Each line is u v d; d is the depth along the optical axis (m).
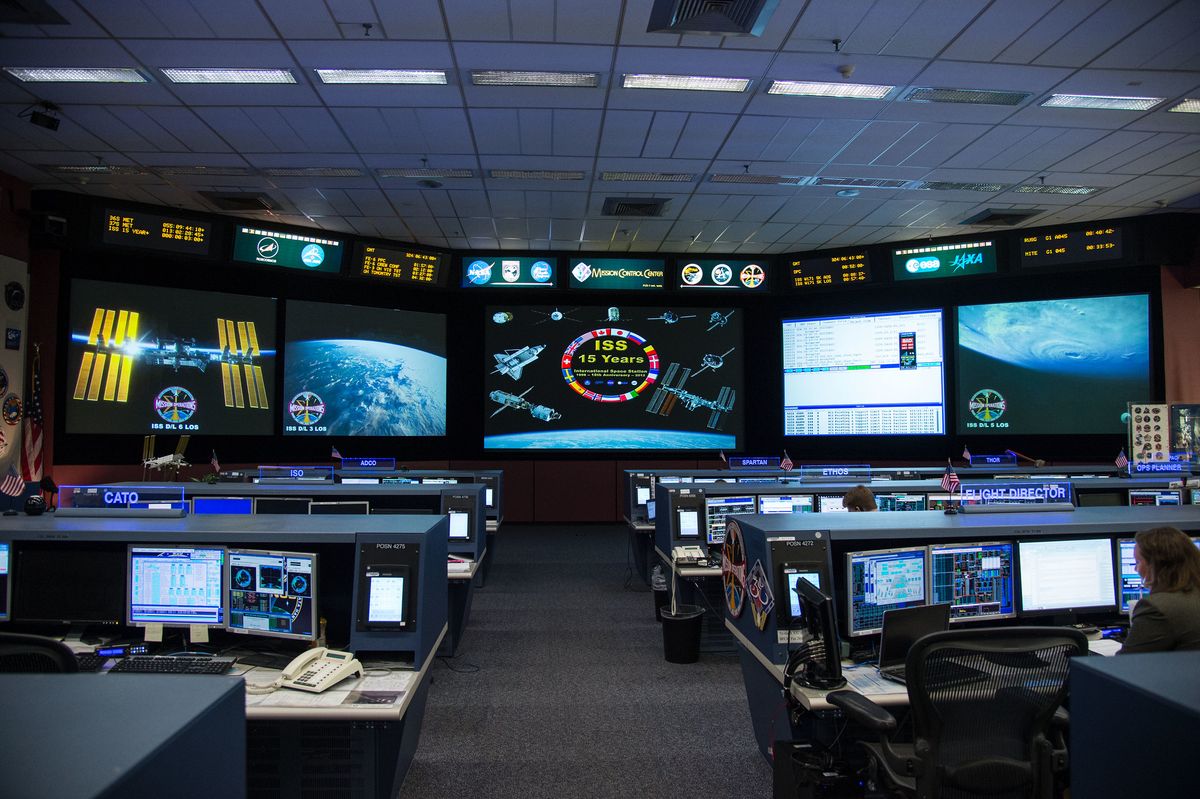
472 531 4.83
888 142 5.82
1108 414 8.35
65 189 6.89
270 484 4.94
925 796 1.88
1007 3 3.79
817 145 5.88
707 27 4.00
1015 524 2.88
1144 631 2.26
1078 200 7.40
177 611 2.69
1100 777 0.69
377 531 2.62
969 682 1.90
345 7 3.82
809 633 2.42
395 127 5.47
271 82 4.72
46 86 4.77
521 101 5.02
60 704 0.76
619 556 8.12
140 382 7.59
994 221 8.20
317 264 8.33
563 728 3.49
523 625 5.36
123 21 3.96
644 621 5.48
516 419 10.06
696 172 6.55
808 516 3.10
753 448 10.30
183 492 4.41
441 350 9.89
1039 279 8.86
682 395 10.20
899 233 8.74
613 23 3.98
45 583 2.76
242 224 7.77
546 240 9.06
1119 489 4.97
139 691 0.79
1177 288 8.10
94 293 7.32
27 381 6.82
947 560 2.83
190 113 5.21
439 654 4.57
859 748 2.64
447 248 9.39
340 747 2.59
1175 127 5.51
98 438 7.26
